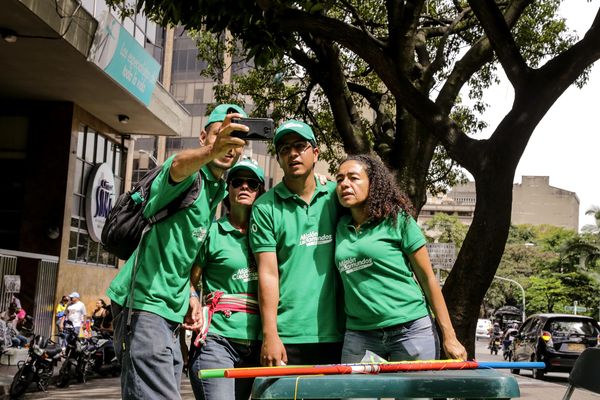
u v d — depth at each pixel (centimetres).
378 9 1371
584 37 707
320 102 1609
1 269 1527
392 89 766
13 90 1962
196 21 751
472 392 251
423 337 349
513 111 716
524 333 2058
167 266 315
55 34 1523
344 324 382
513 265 6762
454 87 910
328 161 1678
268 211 375
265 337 359
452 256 1997
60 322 1582
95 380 1462
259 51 776
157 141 4219
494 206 708
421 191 941
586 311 5688
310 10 756
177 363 321
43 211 2022
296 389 242
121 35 1756
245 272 393
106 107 2108
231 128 288
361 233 359
